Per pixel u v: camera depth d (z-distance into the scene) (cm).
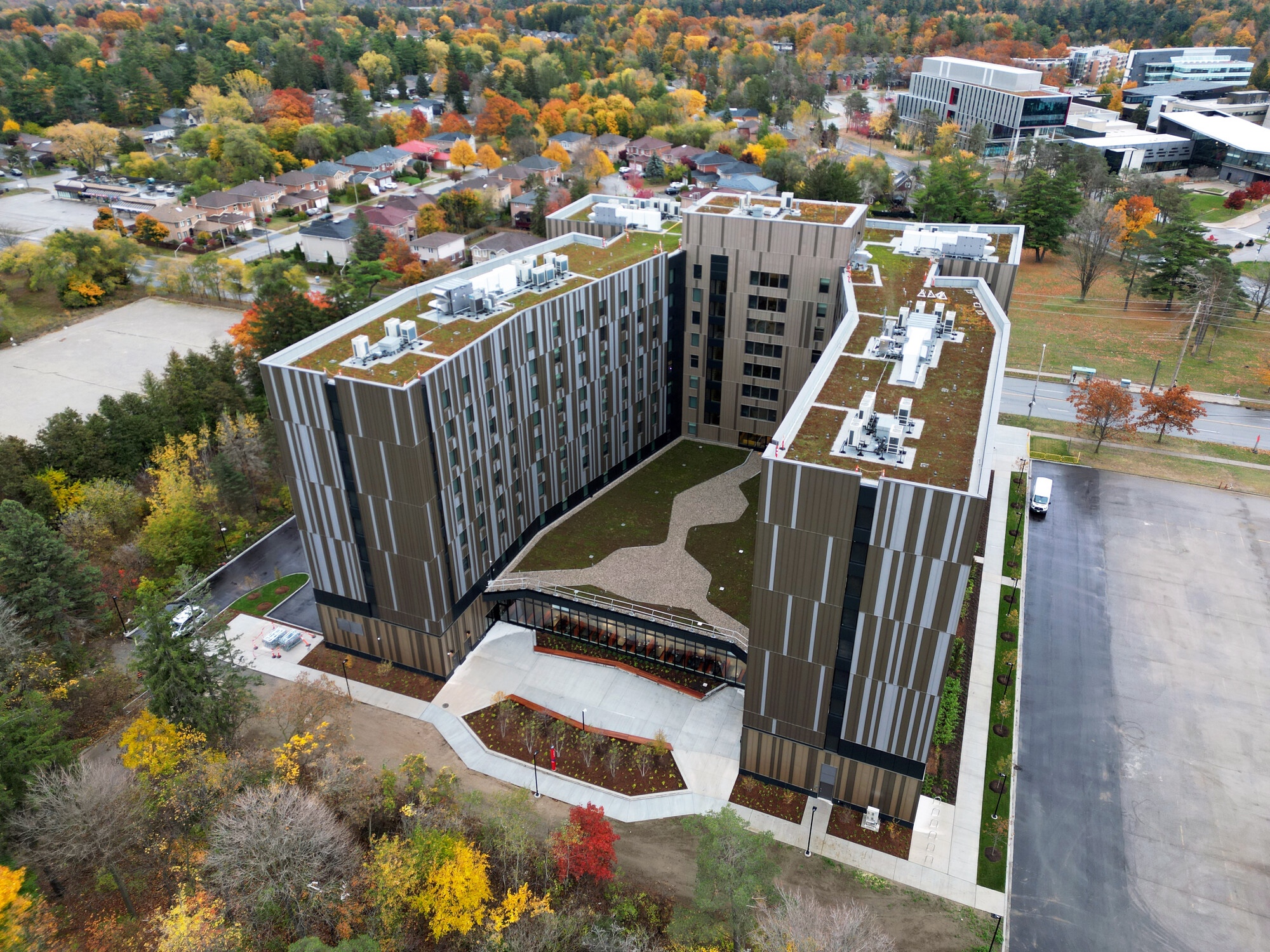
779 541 5153
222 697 6131
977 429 5616
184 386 10200
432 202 19238
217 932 4788
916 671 5184
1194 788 6094
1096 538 8788
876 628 5159
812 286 8700
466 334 6969
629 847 5734
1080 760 6319
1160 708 6769
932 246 9288
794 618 5372
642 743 6481
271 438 9881
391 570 6694
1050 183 15975
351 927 5062
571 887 5422
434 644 6956
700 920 4950
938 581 4834
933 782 6144
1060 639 7469
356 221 17200
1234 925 5197
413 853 5112
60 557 7062
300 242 17375
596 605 7175
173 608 7425
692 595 7331
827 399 6106
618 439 9031
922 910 5297
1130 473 9888
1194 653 7300
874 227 10144
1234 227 17838
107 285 15838
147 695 7006
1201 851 5647
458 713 6838
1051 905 5325
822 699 5600
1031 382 12012
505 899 4975
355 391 5959
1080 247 15500
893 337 6931
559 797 6122
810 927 4628
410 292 7625
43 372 13038
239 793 5669
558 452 8150
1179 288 13775
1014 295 14900
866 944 4538
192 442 9288
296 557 8806
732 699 6919
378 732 6662
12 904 4688
